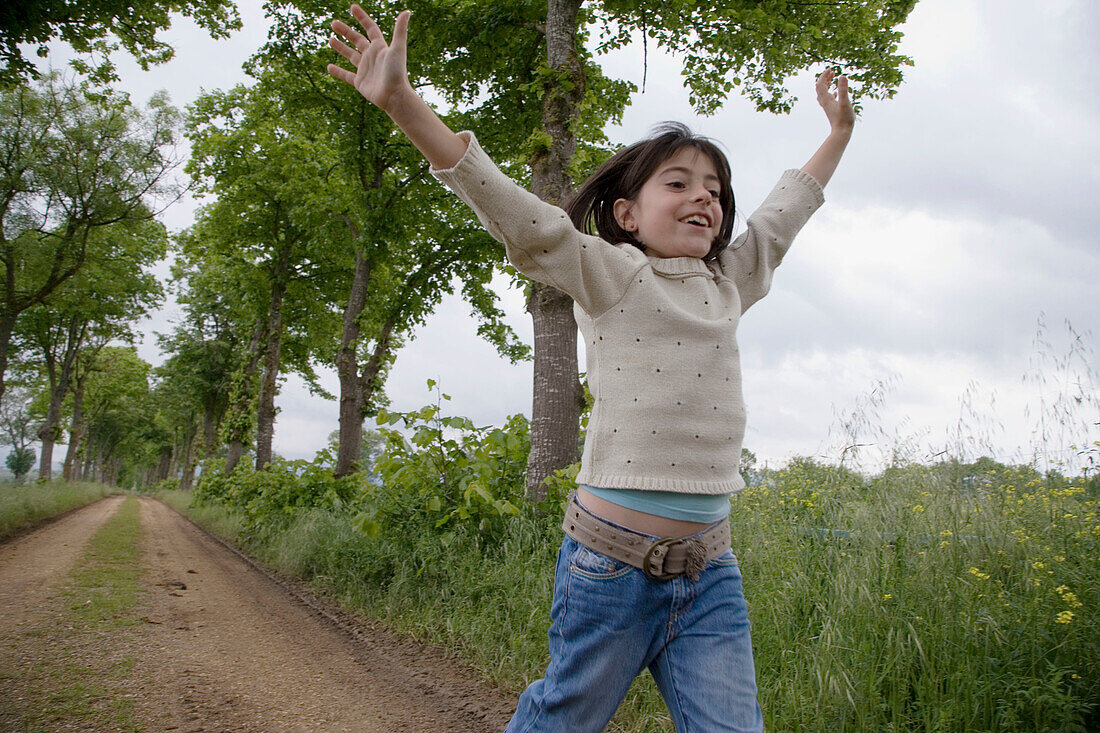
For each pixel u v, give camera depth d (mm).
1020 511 3527
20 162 16031
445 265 15273
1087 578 3012
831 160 2127
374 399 18500
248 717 3359
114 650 4375
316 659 4488
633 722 3170
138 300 27797
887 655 2910
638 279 1605
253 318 22750
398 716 3486
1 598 5906
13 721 3062
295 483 11508
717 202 1742
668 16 8234
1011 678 2775
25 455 44719
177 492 36250
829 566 3561
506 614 4648
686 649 1548
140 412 56125
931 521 3635
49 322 29500
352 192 14820
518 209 1494
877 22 8484
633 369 1577
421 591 5523
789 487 4672
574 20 7520
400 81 1461
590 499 1603
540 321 6754
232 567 9289
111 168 16781
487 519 5719
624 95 10758
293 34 12688
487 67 10789
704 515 1576
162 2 13305
